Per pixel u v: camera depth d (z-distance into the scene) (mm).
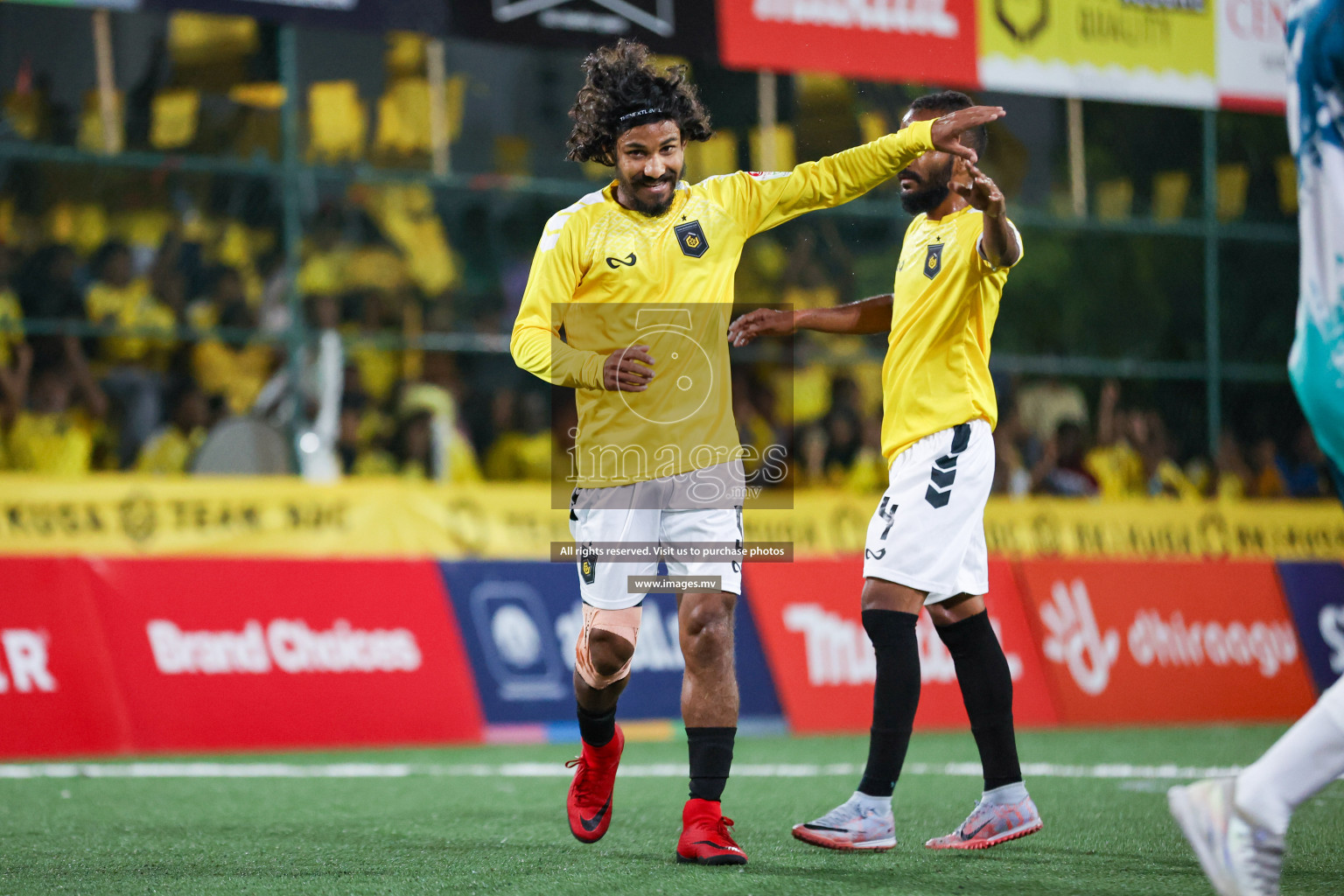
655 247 11984
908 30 29844
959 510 12633
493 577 26750
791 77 38281
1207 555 32469
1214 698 29922
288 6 25578
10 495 24844
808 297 39750
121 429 33812
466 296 38719
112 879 11484
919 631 28312
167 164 29328
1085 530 31656
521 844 13453
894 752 12719
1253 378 36906
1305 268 12406
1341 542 33875
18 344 32594
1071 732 27219
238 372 34875
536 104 40750
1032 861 12117
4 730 22469
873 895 10469
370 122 38469
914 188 13297
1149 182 39906
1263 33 32562
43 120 34406
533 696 26266
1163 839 13500
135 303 34500
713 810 12062
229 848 13250
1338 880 11375
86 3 24578
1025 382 39000
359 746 24609
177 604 24312
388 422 34781
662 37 28016
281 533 26328
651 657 26719
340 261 37375
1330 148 12305
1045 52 30859
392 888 10961
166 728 23531
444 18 26531
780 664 27625
